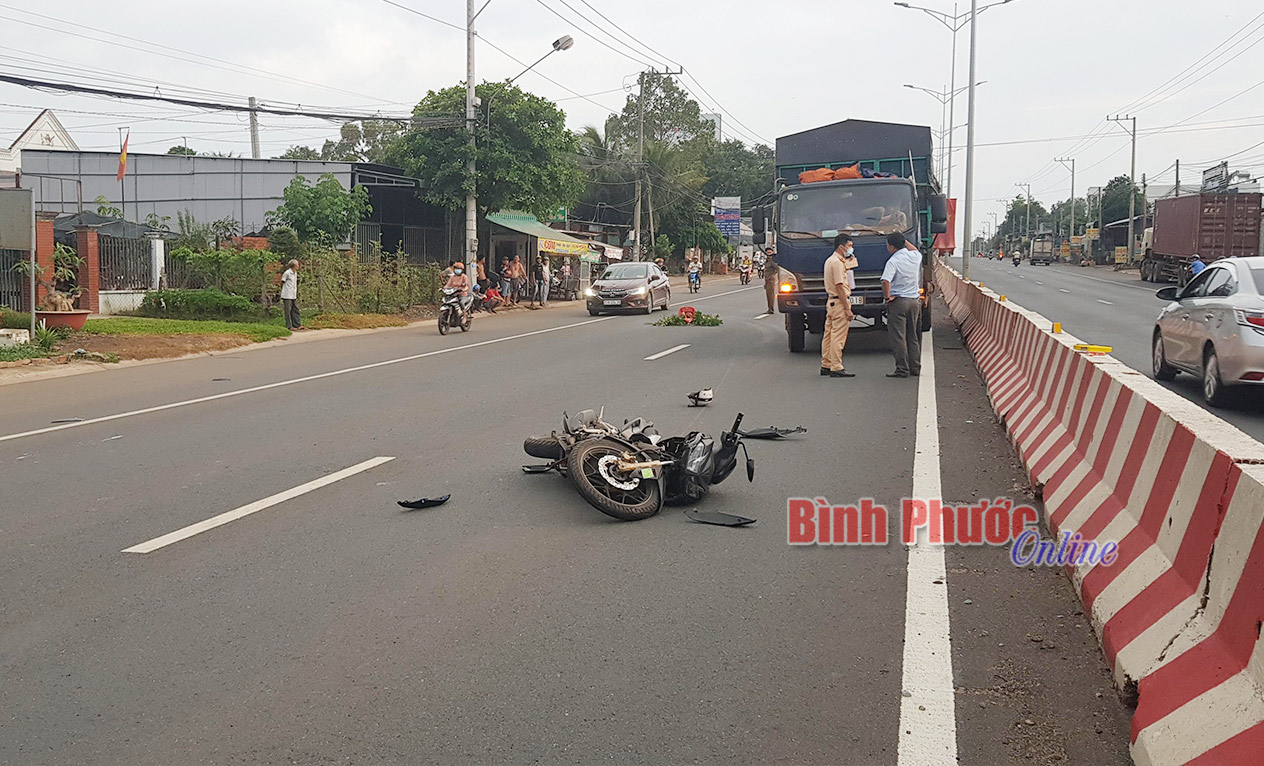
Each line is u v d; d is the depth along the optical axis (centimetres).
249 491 708
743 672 403
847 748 341
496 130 3195
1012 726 355
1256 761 277
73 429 969
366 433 933
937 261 4934
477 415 1033
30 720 365
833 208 1552
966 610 469
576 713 368
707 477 668
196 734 354
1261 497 324
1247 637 314
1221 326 1020
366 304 2706
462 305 2220
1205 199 4022
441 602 484
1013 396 949
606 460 645
